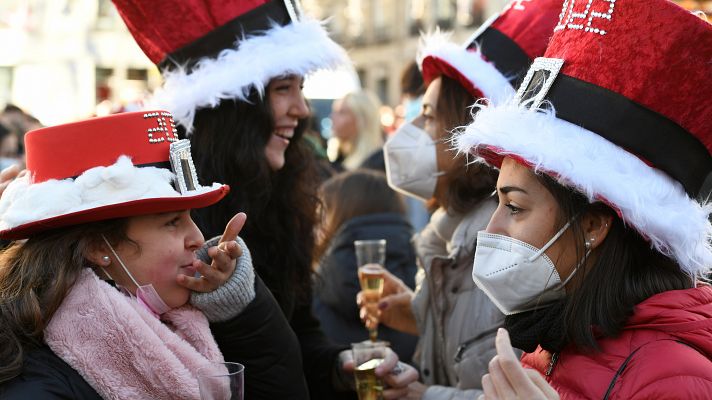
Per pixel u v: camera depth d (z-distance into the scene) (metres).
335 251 3.71
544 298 1.79
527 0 2.68
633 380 1.59
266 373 2.17
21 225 1.83
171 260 1.93
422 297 2.79
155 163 1.92
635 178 1.67
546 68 1.78
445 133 2.67
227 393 1.69
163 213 1.92
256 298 2.17
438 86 2.72
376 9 27.11
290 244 2.78
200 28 2.55
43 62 9.55
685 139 1.69
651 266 1.74
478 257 1.83
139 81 9.52
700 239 1.74
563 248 1.75
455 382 2.61
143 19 2.61
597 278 1.71
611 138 1.68
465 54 2.62
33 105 9.53
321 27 2.65
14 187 1.92
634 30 1.67
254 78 2.48
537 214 1.75
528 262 1.75
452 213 2.66
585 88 1.71
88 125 1.88
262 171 2.57
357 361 2.50
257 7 2.58
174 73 2.55
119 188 1.84
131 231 1.90
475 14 21.38
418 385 2.63
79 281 1.87
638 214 1.64
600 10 1.71
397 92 26.25
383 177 3.90
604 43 1.70
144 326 1.84
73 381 1.80
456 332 2.57
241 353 2.15
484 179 2.56
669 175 1.70
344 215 3.75
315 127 5.04
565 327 1.70
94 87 9.55
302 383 2.26
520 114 1.76
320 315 3.73
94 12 9.56
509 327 1.83
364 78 27.86
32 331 1.82
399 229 3.79
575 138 1.70
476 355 2.49
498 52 2.64
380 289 2.84
